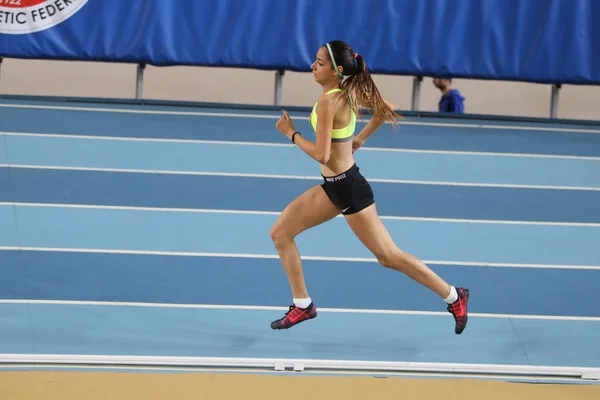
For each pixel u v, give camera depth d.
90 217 12.46
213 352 8.56
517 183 14.84
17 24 17.78
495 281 10.92
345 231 12.36
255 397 7.48
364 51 17.97
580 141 17.47
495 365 8.47
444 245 12.09
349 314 9.72
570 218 13.38
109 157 15.03
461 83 24.30
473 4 17.95
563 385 8.02
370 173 14.87
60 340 8.68
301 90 24.05
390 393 7.69
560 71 18.12
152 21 17.84
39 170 14.21
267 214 12.92
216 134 16.66
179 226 12.30
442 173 15.11
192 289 10.27
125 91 23.67
